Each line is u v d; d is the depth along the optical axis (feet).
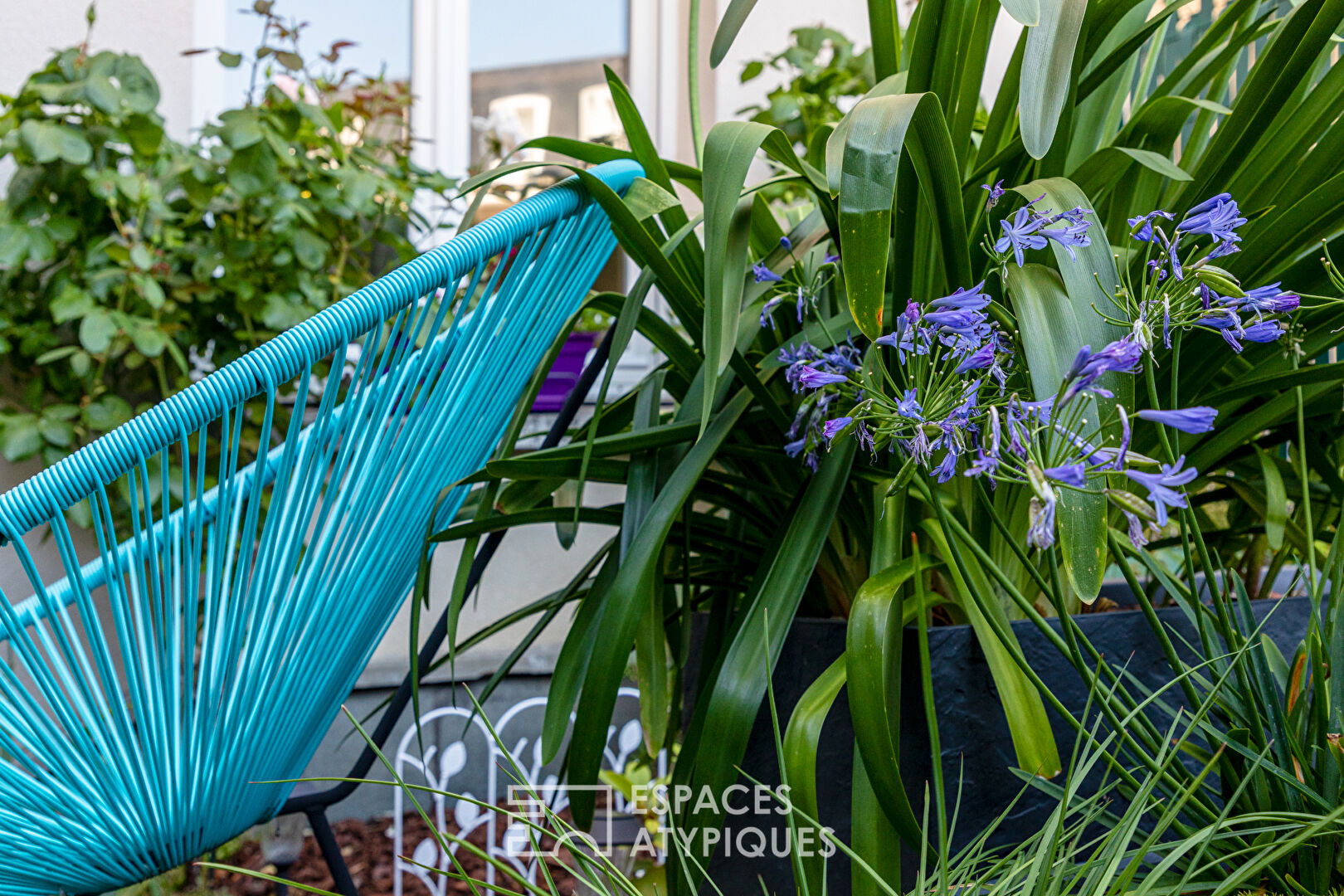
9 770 2.24
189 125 6.91
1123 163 2.52
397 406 2.66
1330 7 2.05
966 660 2.35
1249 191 2.63
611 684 2.27
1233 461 3.25
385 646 6.40
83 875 2.42
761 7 7.52
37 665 2.22
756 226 3.05
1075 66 2.34
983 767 2.33
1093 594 1.66
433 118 8.00
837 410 2.41
